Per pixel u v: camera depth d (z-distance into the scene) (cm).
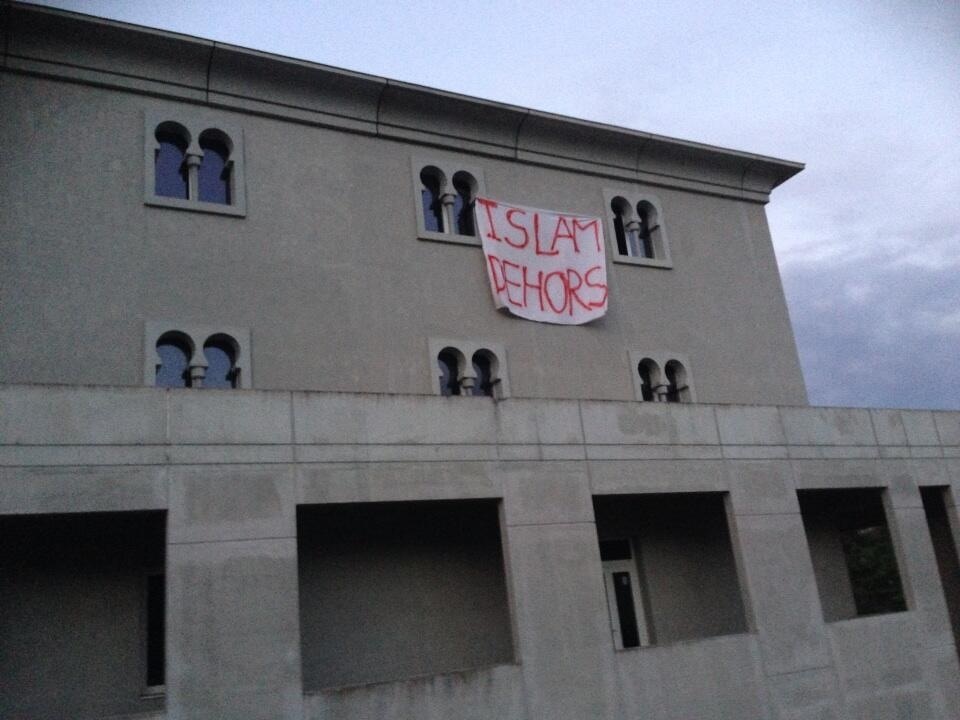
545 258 2006
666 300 2170
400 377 1755
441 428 1444
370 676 1500
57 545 1342
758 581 1652
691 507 1905
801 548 1725
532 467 1498
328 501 1319
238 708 1168
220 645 1184
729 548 1847
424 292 1842
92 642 1329
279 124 1808
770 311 2347
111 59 1652
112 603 1358
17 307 1463
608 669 1435
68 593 1331
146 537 1405
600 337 2033
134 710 1333
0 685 1256
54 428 1179
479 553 1662
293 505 1290
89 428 1198
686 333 2169
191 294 1603
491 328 1894
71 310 1499
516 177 2066
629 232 2222
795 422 1831
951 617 2158
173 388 1263
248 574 1229
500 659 1622
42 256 1505
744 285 2328
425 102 1933
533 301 1953
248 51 1733
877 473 1908
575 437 1559
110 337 1515
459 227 1998
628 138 2189
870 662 1716
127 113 1653
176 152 1714
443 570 1617
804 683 1620
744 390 2208
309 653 1461
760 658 1591
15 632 1283
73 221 1546
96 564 1362
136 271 1570
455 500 1427
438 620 1585
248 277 1666
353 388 1698
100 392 1216
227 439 1275
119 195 1598
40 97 1584
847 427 1903
